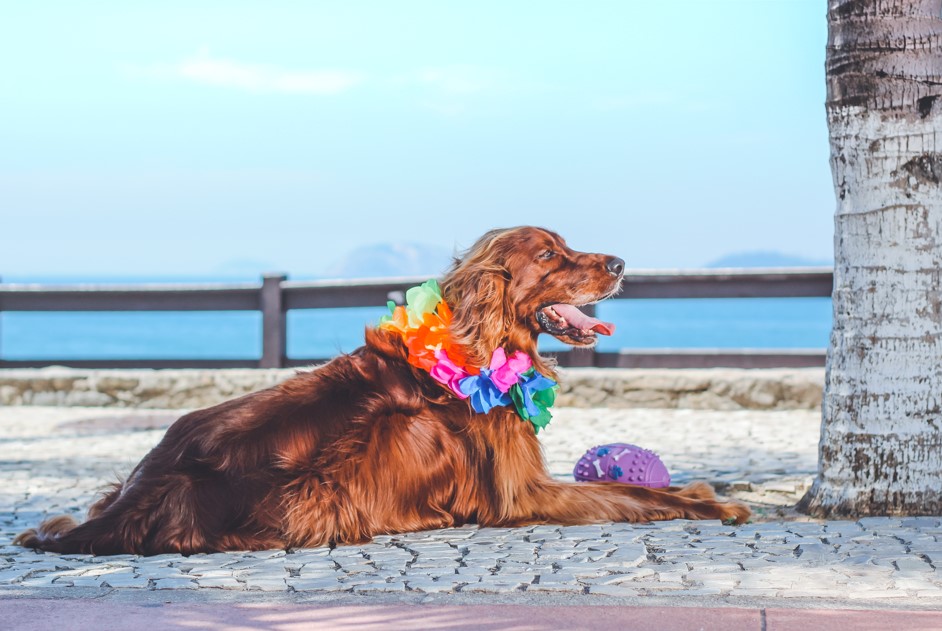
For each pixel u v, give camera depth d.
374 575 4.52
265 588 4.35
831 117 5.71
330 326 100.62
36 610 4.08
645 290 12.55
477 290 5.44
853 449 5.67
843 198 5.73
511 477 5.49
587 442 9.46
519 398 5.45
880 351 5.60
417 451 5.37
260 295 13.49
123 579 4.51
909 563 4.52
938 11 5.54
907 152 5.50
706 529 5.35
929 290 5.55
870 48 5.50
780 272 12.23
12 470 8.43
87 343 83.75
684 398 11.88
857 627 3.67
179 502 5.06
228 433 5.20
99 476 8.12
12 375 13.07
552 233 5.61
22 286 13.93
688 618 3.81
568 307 5.56
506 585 4.28
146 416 12.15
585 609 3.95
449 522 5.50
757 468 7.89
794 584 4.22
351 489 5.21
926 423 5.56
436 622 3.81
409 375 5.45
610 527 5.43
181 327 102.12
